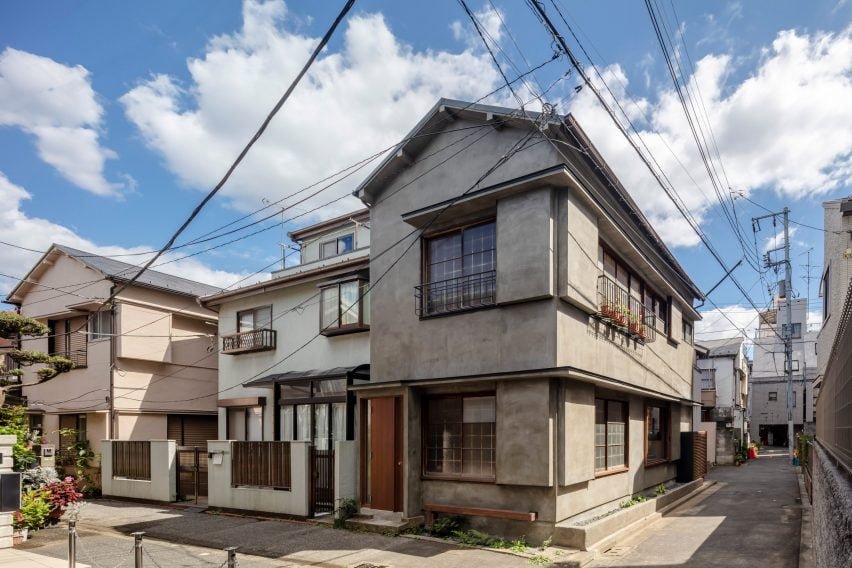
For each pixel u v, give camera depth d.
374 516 10.24
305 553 8.41
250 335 16.25
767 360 46.59
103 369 17.44
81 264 18.58
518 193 9.28
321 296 14.54
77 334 18.59
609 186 10.63
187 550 8.83
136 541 6.52
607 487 10.50
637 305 12.51
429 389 10.14
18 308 20.55
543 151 9.24
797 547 8.55
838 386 6.43
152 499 13.64
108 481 14.89
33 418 19.52
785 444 47.38
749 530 9.92
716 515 11.67
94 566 7.95
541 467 8.44
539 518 8.54
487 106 9.80
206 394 19.98
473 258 10.16
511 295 9.10
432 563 7.75
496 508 8.98
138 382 17.80
